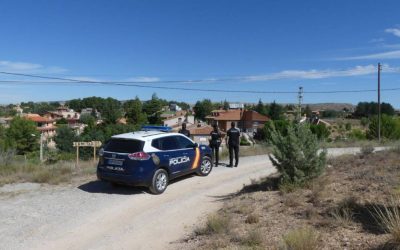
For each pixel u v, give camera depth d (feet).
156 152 37.22
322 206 25.90
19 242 24.09
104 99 613.11
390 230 18.04
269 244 20.03
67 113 545.03
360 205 24.35
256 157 64.90
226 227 24.11
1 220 28.37
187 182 42.27
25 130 236.02
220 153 64.39
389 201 24.40
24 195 36.09
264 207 27.89
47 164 57.41
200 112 437.99
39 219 28.73
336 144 91.35
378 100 138.92
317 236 19.79
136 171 35.53
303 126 33.91
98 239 24.73
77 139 205.67
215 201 33.68
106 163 36.86
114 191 37.76
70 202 33.55
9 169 48.32
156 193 36.73
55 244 23.82
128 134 38.52
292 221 23.66
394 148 51.03
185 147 42.27
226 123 255.91
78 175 45.65
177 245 22.91
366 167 38.14
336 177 34.42
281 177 34.81
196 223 27.58
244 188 36.88
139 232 26.03
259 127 248.73
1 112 576.61
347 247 18.06
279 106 319.27
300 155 32.73
